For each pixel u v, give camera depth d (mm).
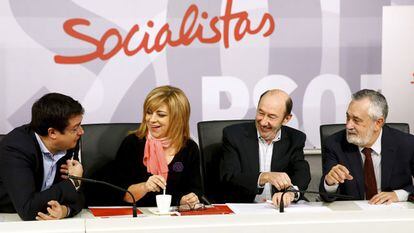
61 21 4184
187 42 4312
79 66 4227
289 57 4410
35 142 2646
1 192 2691
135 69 4281
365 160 3115
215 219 1855
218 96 4371
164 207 2605
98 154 3287
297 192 2803
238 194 3125
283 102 3180
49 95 2611
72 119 2594
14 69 4164
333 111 4477
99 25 4223
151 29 4273
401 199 2930
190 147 3094
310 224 1869
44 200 2516
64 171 2709
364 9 4438
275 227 1848
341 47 4445
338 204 2852
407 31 4109
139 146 3061
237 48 4359
